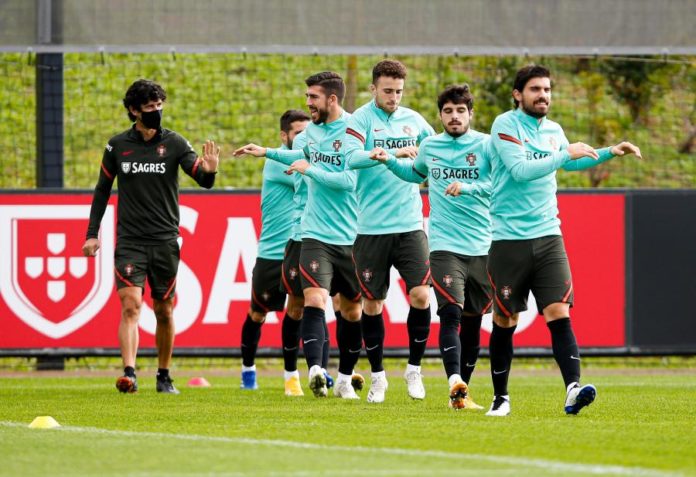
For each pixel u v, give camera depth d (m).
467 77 70.25
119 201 37.19
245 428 25.47
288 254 36.56
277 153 36.28
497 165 27.72
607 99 72.06
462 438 23.44
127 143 36.97
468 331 32.56
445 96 30.95
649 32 50.25
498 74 69.69
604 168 70.56
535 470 19.03
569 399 27.33
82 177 66.88
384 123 33.00
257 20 49.28
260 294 39.53
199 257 48.41
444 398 34.88
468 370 32.75
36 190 48.34
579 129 70.75
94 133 68.94
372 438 23.47
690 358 56.22
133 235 36.97
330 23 49.31
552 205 27.73
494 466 19.47
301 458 20.38
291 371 37.41
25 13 49.00
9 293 48.34
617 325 49.38
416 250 32.72
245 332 40.22
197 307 48.34
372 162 31.56
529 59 70.25
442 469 19.09
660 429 25.25
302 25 49.28
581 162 28.09
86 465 19.67
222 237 48.50
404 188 32.72
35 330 48.41
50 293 48.41
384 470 18.94
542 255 27.42
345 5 49.38
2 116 69.69
